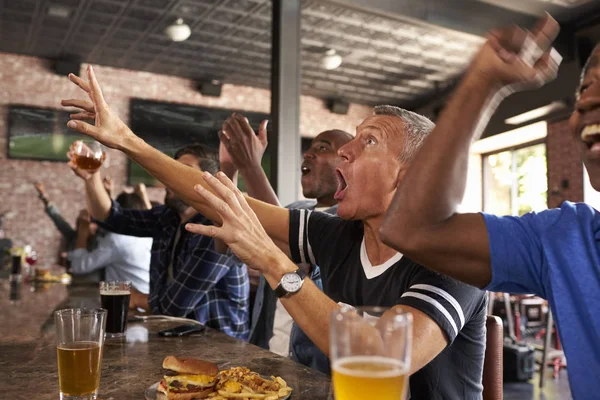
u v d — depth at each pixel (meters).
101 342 0.88
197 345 1.26
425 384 1.04
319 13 4.93
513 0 4.00
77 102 1.29
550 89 5.26
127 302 1.39
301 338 1.49
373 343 0.51
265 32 5.42
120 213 2.29
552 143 6.54
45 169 6.19
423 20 3.65
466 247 0.74
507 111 6.05
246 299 2.09
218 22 5.20
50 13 5.05
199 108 6.85
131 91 6.57
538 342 4.99
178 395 0.82
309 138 7.62
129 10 4.97
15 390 0.90
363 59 6.19
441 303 0.92
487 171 8.24
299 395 0.89
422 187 0.69
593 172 0.68
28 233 6.10
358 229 1.23
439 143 0.68
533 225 0.76
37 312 1.77
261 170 1.84
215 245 1.88
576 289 0.71
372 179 1.10
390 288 1.08
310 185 2.01
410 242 0.72
